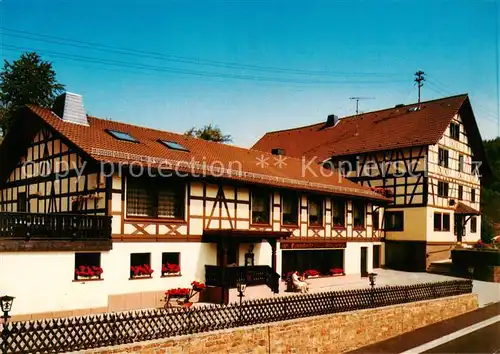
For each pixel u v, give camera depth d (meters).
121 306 14.65
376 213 29.64
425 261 28.47
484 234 34.53
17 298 12.46
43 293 12.93
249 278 17.55
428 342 13.78
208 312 10.21
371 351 12.86
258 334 10.73
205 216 17.44
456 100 31.94
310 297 12.39
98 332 8.70
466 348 13.10
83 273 13.73
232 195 18.55
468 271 26.45
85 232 13.94
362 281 24.25
